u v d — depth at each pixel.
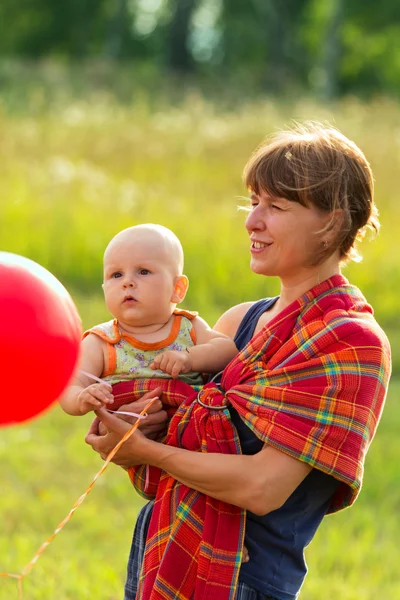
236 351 3.94
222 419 3.60
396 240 17.02
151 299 3.84
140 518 3.89
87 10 56.25
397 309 14.70
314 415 3.48
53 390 2.95
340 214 3.63
